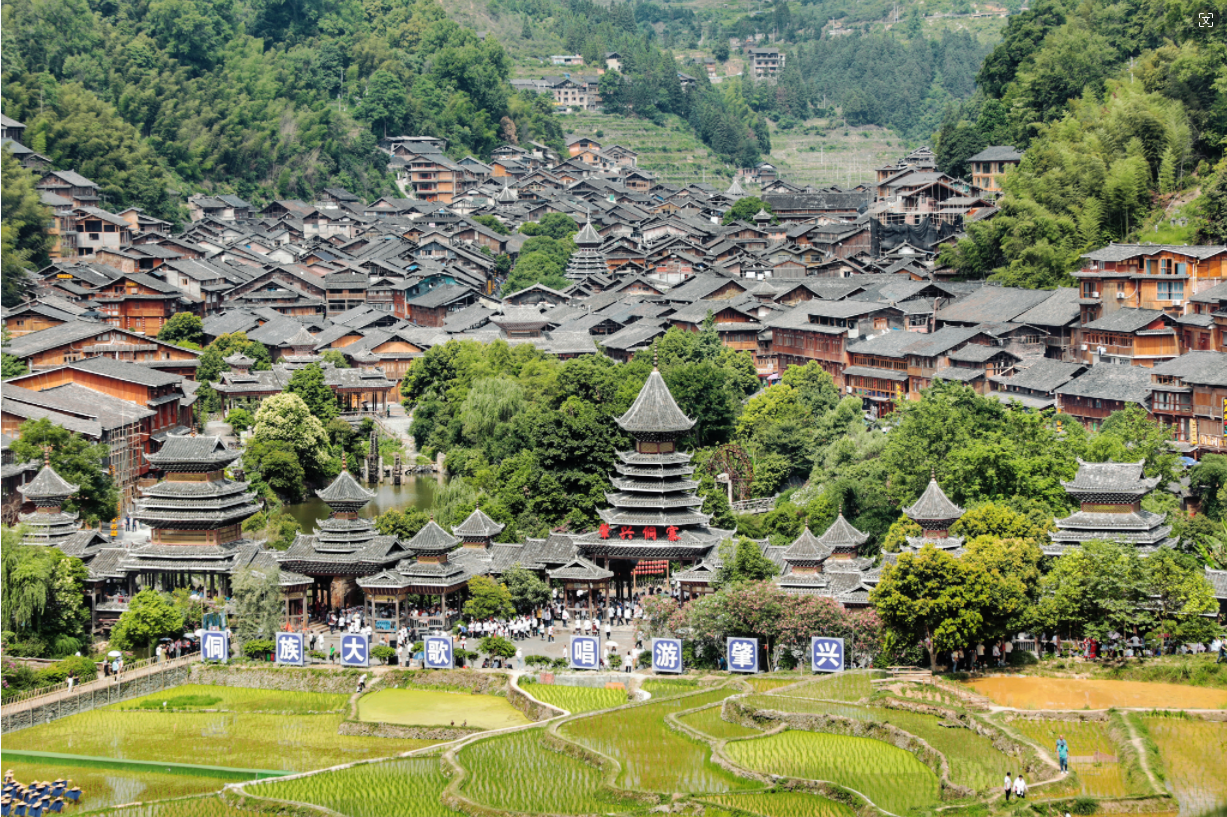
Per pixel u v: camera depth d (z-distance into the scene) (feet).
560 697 385.29
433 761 337.72
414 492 652.89
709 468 584.81
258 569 454.81
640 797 305.12
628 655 418.72
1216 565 433.07
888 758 326.65
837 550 452.76
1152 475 500.74
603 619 457.68
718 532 487.20
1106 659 384.47
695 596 456.86
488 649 414.41
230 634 433.89
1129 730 323.57
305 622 457.27
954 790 298.15
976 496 492.54
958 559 389.60
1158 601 392.88
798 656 409.08
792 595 411.34
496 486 561.02
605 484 535.19
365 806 309.22
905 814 289.33
